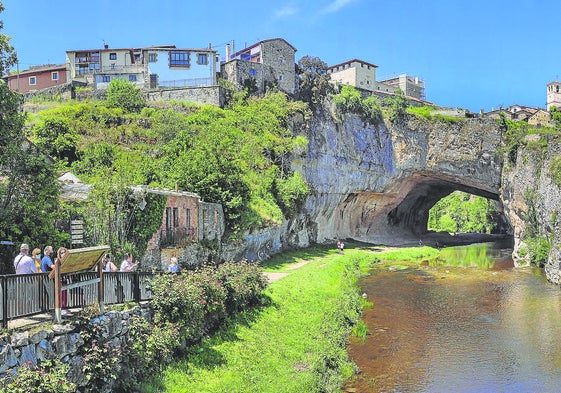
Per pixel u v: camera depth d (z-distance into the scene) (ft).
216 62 213.05
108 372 40.88
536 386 63.36
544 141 182.29
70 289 41.68
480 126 230.89
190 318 57.41
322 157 208.74
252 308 81.20
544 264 163.12
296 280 115.03
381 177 241.35
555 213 152.56
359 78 325.01
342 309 94.89
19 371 32.42
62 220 64.90
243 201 125.90
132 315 48.83
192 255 94.32
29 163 57.77
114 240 70.74
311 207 199.41
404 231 300.40
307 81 216.95
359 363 71.51
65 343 38.11
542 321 94.02
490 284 134.31
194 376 52.44
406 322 93.86
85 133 146.41
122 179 79.82
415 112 243.19
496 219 338.95
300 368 63.77
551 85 410.31
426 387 62.80
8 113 58.34
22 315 36.14
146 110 167.94
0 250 54.80
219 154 122.93
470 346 79.41
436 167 239.71
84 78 208.95
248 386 54.13
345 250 205.46
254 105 193.16
